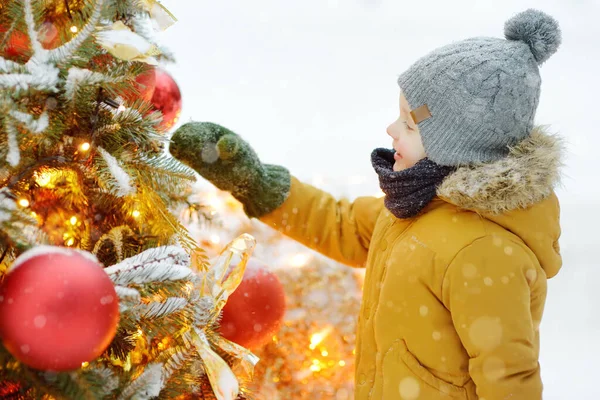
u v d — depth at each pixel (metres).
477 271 1.15
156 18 1.11
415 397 1.21
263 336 1.17
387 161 1.38
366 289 1.36
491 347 1.13
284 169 1.52
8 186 0.87
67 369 0.73
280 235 1.81
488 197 1.14
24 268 0.70
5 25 0.91
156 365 0.89
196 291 0.99
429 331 1.19
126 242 1.03
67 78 0.88
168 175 1.03
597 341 2.24
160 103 1.25
